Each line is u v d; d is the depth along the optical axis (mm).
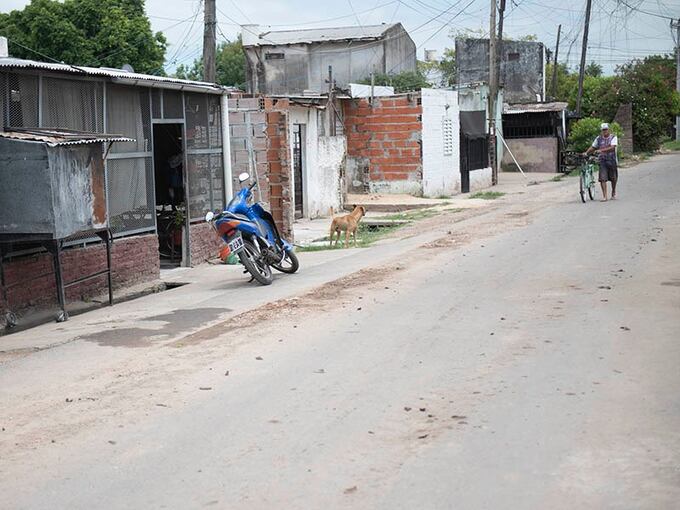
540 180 37406
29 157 10234
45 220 10312
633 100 51688
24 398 7039
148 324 10008
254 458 5293
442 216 22391
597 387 6375
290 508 4535
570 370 6863
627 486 4602
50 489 5004
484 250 14320
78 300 12281
